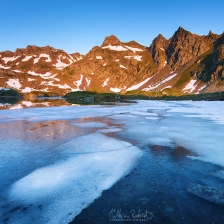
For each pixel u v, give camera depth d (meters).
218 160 9.62
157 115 27.42
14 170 8.73
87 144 12.61
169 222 5.39
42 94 170.62
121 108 40.28
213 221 5.41
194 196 6.59
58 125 19.80
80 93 127.75
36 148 11.90
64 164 9.34
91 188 7.15
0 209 6.02
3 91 168.25
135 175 8.15
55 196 6.66
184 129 17.06
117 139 13.87
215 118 23.50
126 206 6.10
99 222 5.41
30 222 5.44
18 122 21.81
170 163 9.35
